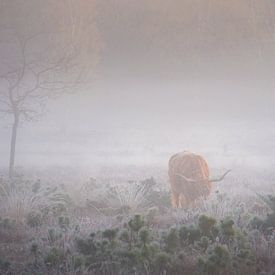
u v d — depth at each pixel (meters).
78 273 24.30
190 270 24.33
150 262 24.58
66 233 30.48
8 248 29.17
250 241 28.19
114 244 26.16
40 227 33.97
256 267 24.53
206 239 27.08
